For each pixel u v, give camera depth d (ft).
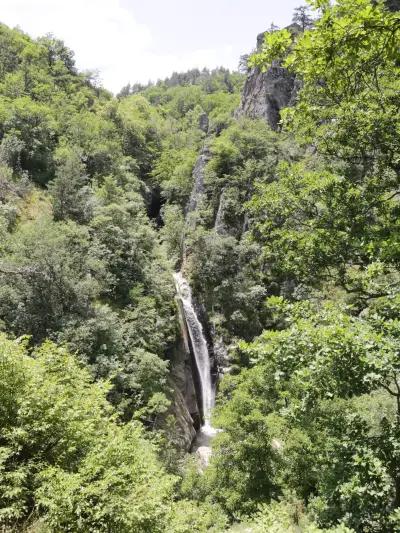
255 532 27.86
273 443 69.77
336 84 27.12
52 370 38.27
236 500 53.16
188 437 100.78
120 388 87.56
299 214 41.81
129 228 133.28
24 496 27.04
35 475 28.43
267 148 172.35
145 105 349.00
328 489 25.48
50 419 31.40
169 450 80.69
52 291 89.92
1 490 26.73
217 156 175.32
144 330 104.83
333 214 37.06
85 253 110.22
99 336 90.38
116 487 28.45
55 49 296.30
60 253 93.76
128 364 90.27
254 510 50.83
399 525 20.88
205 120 347.15
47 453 31.09
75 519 26.68
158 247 149.28
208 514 42.60
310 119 40.19
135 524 27.20
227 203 158.30
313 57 21.38
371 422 45.39
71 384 38.29
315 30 19.77
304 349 25.45
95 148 195.31
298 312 31.58
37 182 161.07
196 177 198.70
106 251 114.62
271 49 21.03
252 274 141.08
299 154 162.91
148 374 90.79
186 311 137.80
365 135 36.58
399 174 36.99
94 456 30.01
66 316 88.33
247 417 54.34
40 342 84.02
